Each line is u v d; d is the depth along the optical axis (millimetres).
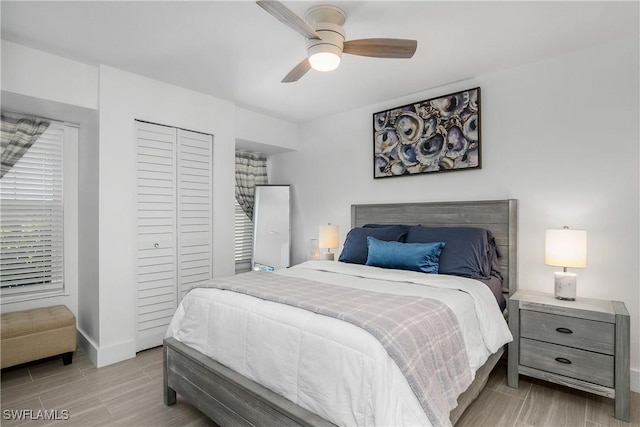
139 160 3010
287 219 4570
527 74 2793
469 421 1979
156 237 3125
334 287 2195
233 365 1788
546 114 2709
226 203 3650
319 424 1356
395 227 3203
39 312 2812
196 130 3383
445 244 2766
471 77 3059
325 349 1441
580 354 2145
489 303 2180
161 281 3164
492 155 2971
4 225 2893
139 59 2674
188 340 2086
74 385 2430
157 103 3092
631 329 2355
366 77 3041
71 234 3227
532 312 2324
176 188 3266
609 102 2451
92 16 2082
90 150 2934
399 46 1985
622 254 2398
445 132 3193
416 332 1488
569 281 2377
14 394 2303
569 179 2607
